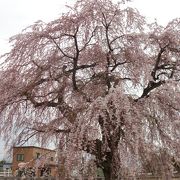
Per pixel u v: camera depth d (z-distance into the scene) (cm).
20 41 977
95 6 975
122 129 868
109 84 970
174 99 918
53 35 981
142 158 888
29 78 974
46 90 995
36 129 995
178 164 962
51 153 899
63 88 982
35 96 990
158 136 951
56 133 948
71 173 852
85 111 859
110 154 914
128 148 868
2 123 1004
